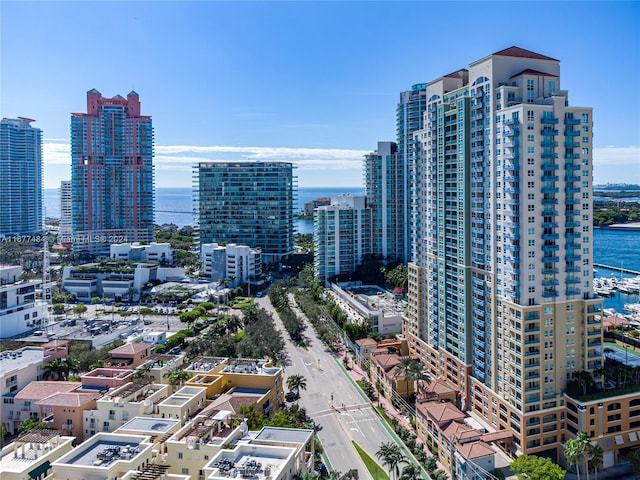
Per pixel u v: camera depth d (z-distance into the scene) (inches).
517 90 5068.9
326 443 5187.0
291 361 7544.3
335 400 6215.6
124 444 3644.2
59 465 3302.2
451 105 5969.5
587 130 4916.3
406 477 4079.7
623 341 7377.0
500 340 5098.4
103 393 4726.9
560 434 4842.5
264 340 7490.2
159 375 5260.8
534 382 4756.4
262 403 4830.2
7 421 5255.9
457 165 5777.6
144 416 4320.9
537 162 4771.2
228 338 7106.3
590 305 4881.9
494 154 5137.8
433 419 5059.1
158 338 7854.3
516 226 4793.3
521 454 4726.9
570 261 4881.9
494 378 5211.6
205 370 5349.4
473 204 5521.7
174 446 3619.6
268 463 3351.4
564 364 4857.3
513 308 4827.8
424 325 6948.8
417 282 6958.7
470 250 5649.6
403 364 5900.6
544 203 4800.7
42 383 5442.9
